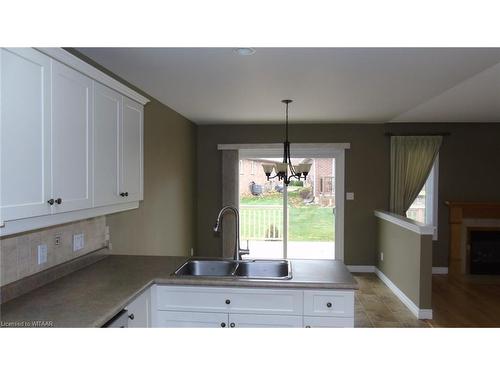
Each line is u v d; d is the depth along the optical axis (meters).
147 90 3.52
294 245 5.81
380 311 3.96
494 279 5.31
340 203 5.66
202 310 2.22
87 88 1.97
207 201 5.74
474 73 2.94
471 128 5.54
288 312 2.15
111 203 2.26
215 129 5.69
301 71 2.89
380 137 5.57
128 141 2.50
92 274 2.33
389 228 4.80
